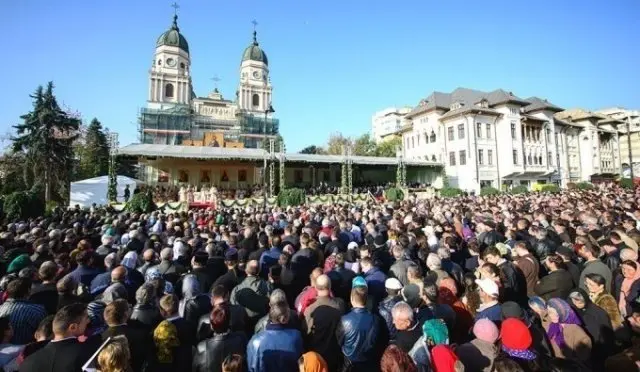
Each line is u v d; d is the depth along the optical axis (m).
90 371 2.69
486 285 4.07
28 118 36.78
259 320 4.19
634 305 4.17
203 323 3.83
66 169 38.47
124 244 8.29
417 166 46.19
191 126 68.19
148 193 22.73
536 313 4.17
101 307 3.96
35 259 6.29
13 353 3.29
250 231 8.45
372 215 12.50
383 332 3.73
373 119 153.00
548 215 11.37
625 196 19.44
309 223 10.41
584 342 3.59
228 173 40.22
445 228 9.16
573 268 5.70
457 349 3.34
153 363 3.38
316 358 2.91
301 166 42.06
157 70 70.50
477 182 45.12
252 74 81.38
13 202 16.45
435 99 52.00
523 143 49.78
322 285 4.14
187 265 6.66
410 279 4.81
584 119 60.22
